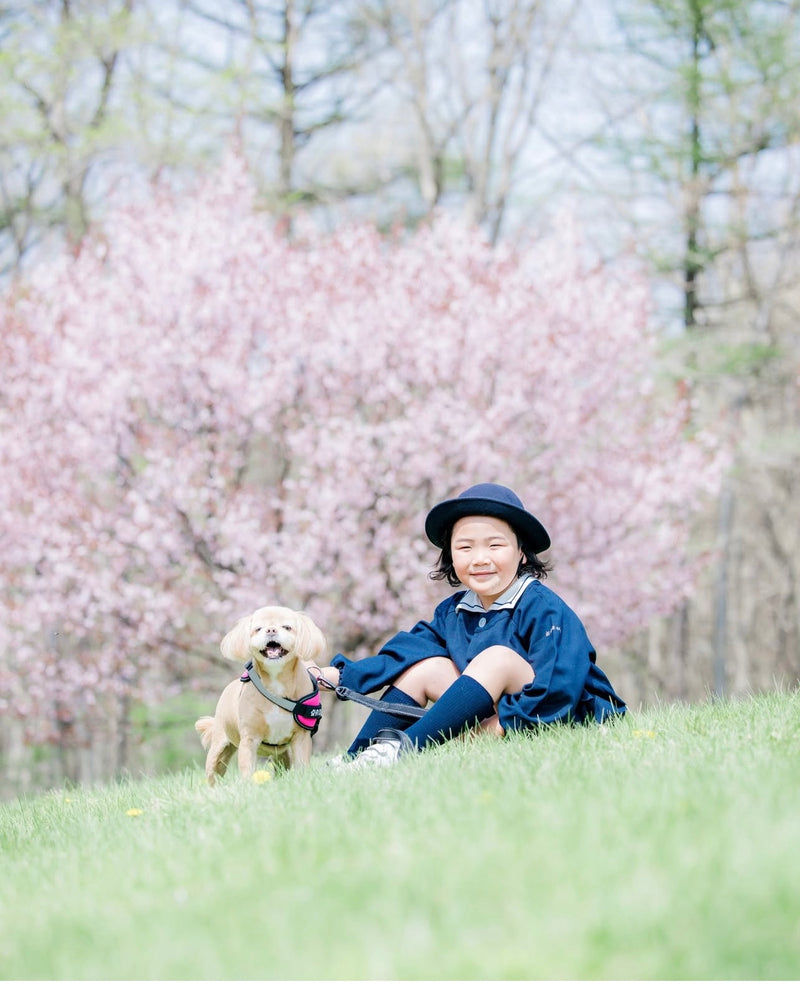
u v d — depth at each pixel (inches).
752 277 939.3
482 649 191.3
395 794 134.7
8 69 688.4
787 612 1138.0
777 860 87.1
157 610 494.6
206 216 510.9
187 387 494.0
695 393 828.0
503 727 182.5
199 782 206.1
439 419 487.5
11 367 501.0
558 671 183.6
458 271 524.1
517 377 503.5
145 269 495.5
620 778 130.1
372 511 501.4
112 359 491.8
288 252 523.5
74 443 486.6
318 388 513.3
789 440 850.1
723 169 873.5
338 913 85.8
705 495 870.4
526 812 113.4
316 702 176.4
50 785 707.4
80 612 500.4
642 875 85.8
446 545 205.2
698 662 1194.6
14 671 562.3
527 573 201.5
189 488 475.8
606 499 529.7
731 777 124.9
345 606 512.7
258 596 482.0
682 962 70.6
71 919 100.9
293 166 924.0
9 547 494.9
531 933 76.5
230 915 91.3
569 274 537.6
